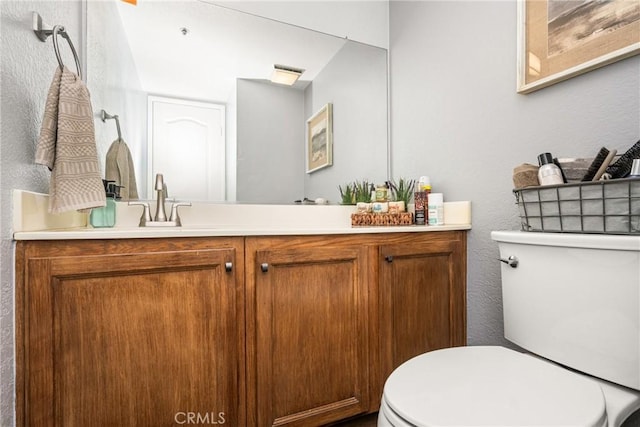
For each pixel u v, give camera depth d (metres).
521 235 0.92
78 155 0.86
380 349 1.19
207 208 1.44
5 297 0.71
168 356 0.88
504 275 1.01
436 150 1.57
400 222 1.49
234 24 1.54
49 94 0.81
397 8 1.84
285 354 1.04
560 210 0.85
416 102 1.69
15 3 0.75
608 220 0.75
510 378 0.72
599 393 0.65
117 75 1.34
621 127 0.91
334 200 1.72
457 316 1.36
